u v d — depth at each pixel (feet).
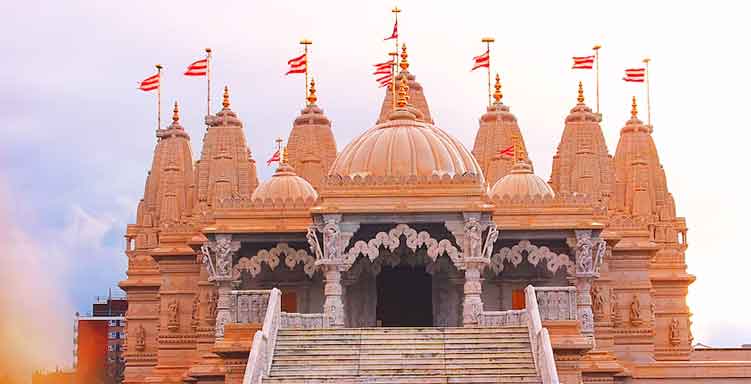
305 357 182.91
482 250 208.13
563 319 201.77
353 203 207.10
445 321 222.28
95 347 411.34
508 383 174.19
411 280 229.45
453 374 177.37
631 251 250.16
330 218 206.18
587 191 280.72
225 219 221.25
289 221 221.05
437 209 205.77
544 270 227.81
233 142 286.05
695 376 233.35
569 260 220.23
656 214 296.71
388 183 208.54
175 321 259.80
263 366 177.68
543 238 221.05
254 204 222.28
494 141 299.38
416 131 220.43
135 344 288.71
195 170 299.58
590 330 218.38
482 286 228.02
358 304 223.30
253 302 208.03
